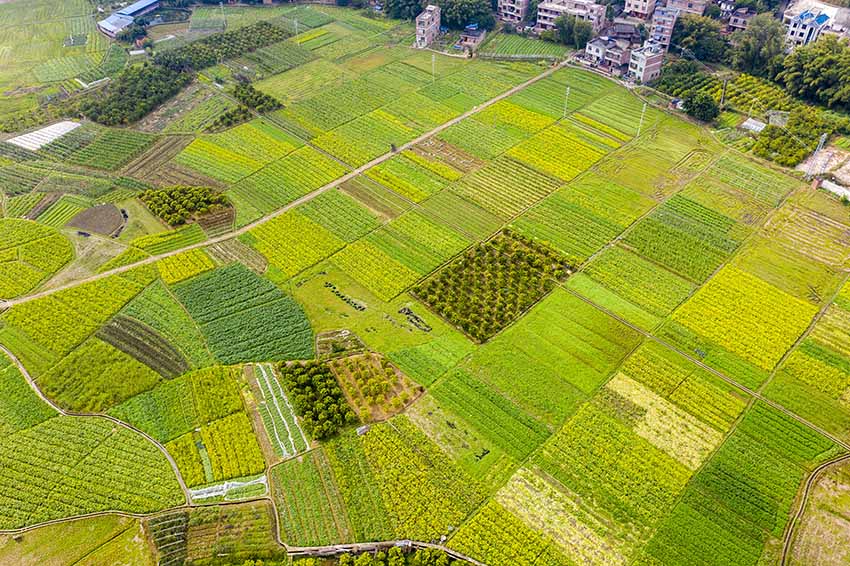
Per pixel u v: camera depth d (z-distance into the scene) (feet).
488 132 414.82
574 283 303.27
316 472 231.09
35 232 336.29
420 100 449.89
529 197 359.05
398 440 239.50
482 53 504.43
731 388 255.29
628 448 235.20
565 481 226.17
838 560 204.03
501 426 243.60
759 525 213.25
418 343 277.03
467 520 216.74
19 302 298.15
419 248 326.24
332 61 501.97
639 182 367.45
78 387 261.24
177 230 339.16
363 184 371.76
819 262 310.65
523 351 271.49
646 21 515.09
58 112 435.53
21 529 218.18
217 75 481.05
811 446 234.99
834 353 267.80
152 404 254.27
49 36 548.31
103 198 361.71
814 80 415.85
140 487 228.02
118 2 600.39
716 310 287.48
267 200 360.28
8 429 247.29
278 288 304.91
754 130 404.36
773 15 495.41
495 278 306.35
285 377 260.42
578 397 253.03
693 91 430.20
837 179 356.79
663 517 215.92
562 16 503.61
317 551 210.18
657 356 268.21
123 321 288.51
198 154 398.21
